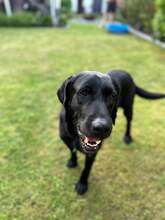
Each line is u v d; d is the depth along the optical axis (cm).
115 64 157
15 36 230
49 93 114
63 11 402
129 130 83
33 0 345
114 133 88
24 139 82
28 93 113
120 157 77
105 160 76
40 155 76
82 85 51
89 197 64
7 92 113
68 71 142
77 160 76
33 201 61
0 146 78
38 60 160
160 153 80
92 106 50
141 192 66
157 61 166
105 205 62
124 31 264
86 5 472
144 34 245
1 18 281
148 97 82
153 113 102
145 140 86
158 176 72
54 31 262
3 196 62
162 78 137
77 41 216
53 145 80
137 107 106
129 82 74
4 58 163
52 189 65
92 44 206
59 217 58
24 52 177
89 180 69
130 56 175
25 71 140
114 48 196
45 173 70
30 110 99
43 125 90
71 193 64
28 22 288
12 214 58
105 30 279
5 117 94
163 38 206
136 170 73
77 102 52
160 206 63
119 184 68
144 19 246
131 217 59
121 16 335
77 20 372
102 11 471
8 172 69
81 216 59
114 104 56
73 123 57
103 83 51
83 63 156
